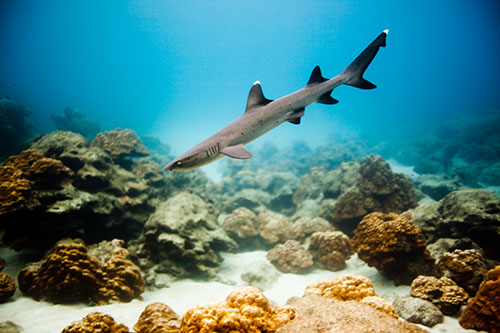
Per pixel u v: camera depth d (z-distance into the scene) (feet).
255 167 106.52
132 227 35.86
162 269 29.96
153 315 15.35
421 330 9.24
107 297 21.84
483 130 83.46
